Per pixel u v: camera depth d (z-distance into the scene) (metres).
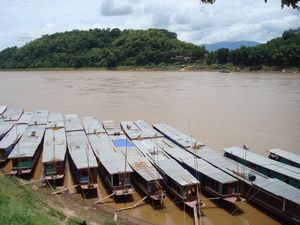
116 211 29.64
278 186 30.14
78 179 34.00
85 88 110.69
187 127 58.91
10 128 51.62
